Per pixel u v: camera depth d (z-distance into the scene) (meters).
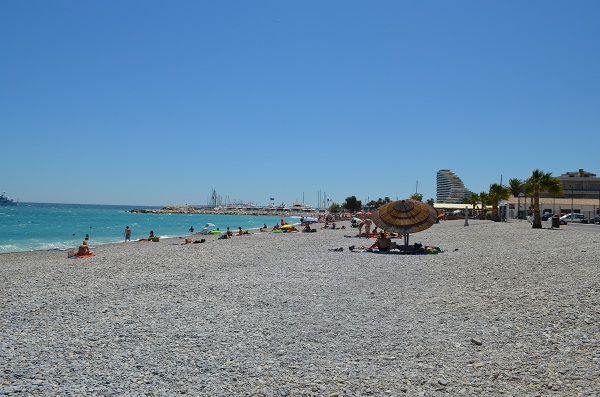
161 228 92.44
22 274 22.28
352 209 199.88
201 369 8.36
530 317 11.18
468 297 13.94
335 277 18.67
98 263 26.45
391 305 13.31
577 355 8.48
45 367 8.53
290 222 138.25
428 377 7.80
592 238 32.06
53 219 119.44
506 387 7.28
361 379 7.79
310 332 10.63
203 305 13.62
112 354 9.23
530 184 51.44
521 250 26.38
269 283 17.30
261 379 7.87
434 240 39.22
